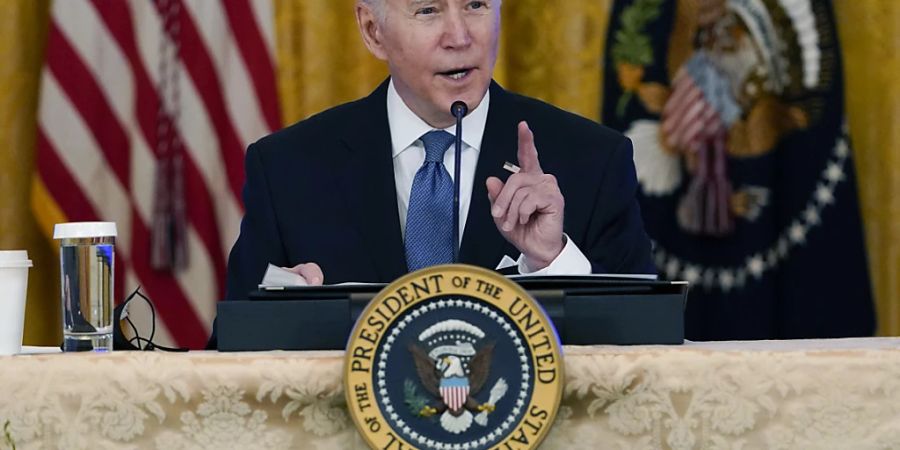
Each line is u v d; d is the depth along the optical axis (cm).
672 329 457
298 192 712
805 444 422
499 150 707
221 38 1197
